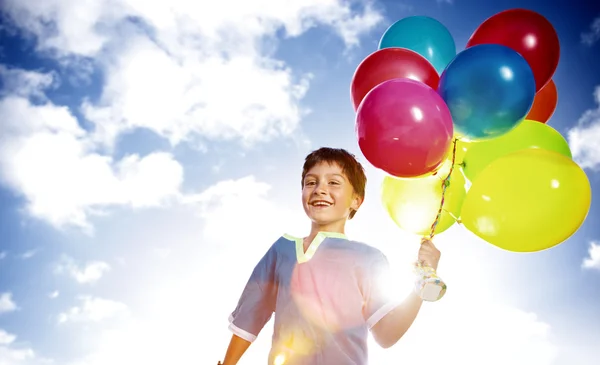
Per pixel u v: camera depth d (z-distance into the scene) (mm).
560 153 1796
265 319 1502
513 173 1608
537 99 2010
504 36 1793
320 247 1444
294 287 1405
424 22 2031
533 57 1775
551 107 2053
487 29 1840
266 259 1510
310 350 1345
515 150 1767
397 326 1388
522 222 1594
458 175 1816
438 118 1481
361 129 1519
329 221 1496
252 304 1488
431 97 1505
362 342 1367
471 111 1583
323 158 1551
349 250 1442
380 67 1722
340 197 1508
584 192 1625
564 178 1603
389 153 1488
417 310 1394
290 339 1362
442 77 1650
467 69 1583
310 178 1536
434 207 1768
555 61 1823
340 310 1370
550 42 1802
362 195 1585
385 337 1401
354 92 1777
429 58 1982
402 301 1403
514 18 1814
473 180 1731
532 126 1827
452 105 1601
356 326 1367
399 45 2002
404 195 1790
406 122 1464
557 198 1585
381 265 1438
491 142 1789
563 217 1598
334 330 1353
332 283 1394
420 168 1506
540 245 1628
